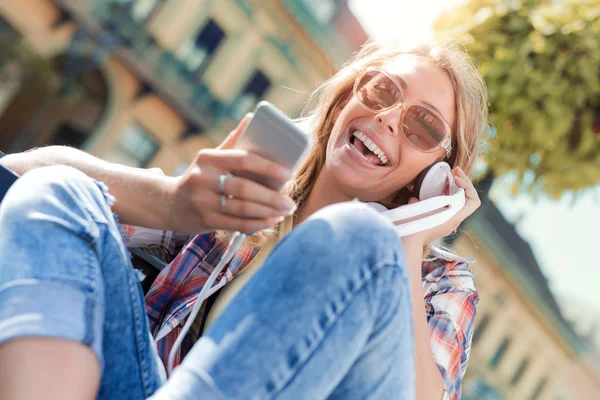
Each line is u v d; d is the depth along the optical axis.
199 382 0.90
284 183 1.20
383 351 1.02
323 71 20.50
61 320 0.87
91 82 18.20
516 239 22.81
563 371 26.06
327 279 0.96
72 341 0.87
